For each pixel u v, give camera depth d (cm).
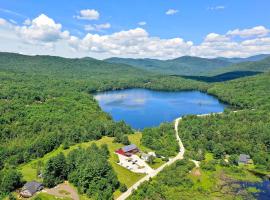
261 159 18375
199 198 13950
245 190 15112
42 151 18375
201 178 16038
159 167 16988
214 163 17875
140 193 13588
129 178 15238
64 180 14662
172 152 19225
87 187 13638
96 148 17512
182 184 15050
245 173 17138
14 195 13075
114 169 15712
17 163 17112
